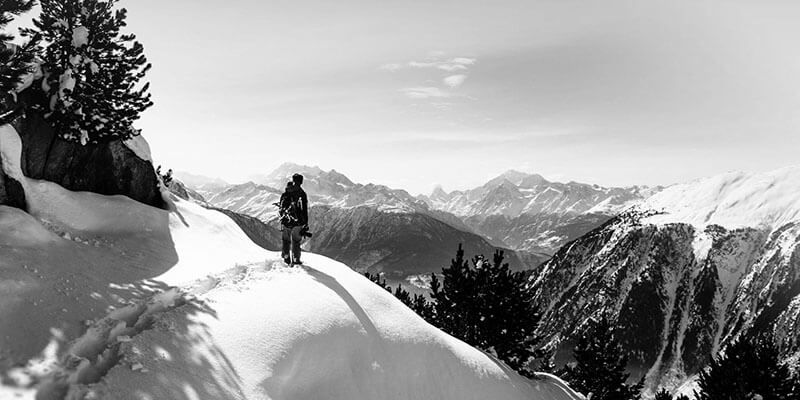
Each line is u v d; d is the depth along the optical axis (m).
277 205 13.12
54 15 15.07
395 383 10.21
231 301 9.56
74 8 15.02
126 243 13.19
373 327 11.02
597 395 36.34
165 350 7.39
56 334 7.10
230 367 7.71
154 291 9.91
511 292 23.19
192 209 18.91
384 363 10.35
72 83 14.63
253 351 8.28
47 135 14.49
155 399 6.41
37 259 9.34
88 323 7.60
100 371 6.67
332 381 8.93
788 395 28.55
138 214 14.95
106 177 16.09
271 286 10.74
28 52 12.78
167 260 12.90
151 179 17.53
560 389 22.70
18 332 6.81
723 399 29.48
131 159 16.83
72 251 10.72
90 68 15.22
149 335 7.57
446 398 11.19
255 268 12.16
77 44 14.86
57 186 13.70
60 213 13.13
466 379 12.28
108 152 16.16
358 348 10.04
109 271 10.40
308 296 10.59
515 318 22.81
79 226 13.23
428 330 12.77
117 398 6.16
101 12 15.40
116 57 15.71
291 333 9.09
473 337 23.20
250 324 8.86
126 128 16.06
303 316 9.70
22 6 11.62
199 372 7.27
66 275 9.14
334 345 9.59
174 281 11.01
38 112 14.39
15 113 12.15
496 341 22.77
